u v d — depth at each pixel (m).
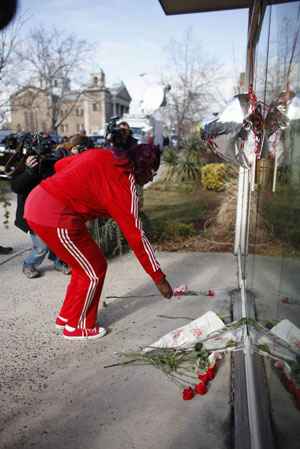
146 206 9.09
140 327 3.33
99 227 5.20
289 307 1.72
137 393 2.47
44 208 2.76
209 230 6.57
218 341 2.80
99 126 62.38
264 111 2.53
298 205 1.50
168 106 26.98
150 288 4.19
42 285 4.24
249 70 3.90
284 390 1.77
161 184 11.84
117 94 61.41
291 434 1.64
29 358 2.85
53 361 2.82
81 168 2.71
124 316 3.54
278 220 1.94
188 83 26.55
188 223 6.97
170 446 2.05
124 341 3.10
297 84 1.50
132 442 2.07
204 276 4.57
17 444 2.06
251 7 3.81
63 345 3.04
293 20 1.60
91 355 2.90
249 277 3.47
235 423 2.12
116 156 2.66
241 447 1.93
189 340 2.96
